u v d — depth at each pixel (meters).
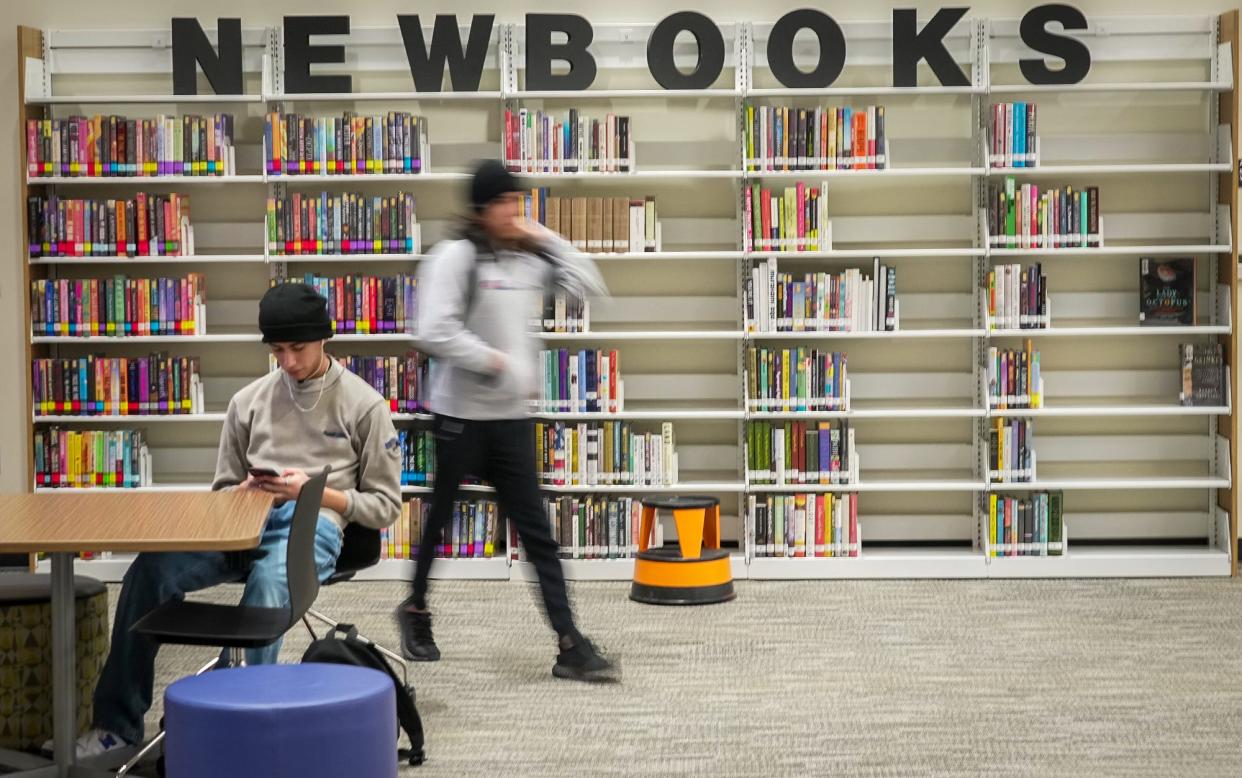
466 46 6.67
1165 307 6.64
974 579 6.52
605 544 6.57
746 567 6.55
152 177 6.63
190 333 6.68
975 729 4.21
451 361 4.77
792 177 6.79
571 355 6.57
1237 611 5.80
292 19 6.63
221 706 2.95
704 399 6.90
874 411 6.52
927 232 6.82
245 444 4.32
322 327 4.10
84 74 6.91
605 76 6.86
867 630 5.51
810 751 4.00
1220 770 3.81
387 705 3.13
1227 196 6.61
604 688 4.70
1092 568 6.53
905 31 6.52
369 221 6.60
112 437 6.69
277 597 3.80
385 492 4.21
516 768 3.87
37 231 6.67
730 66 6.75
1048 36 6.58
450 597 6.18
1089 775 3.78
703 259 6.85
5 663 3.85
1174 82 6.70
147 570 3.81
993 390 6.56
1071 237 6.54
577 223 6.59
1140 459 6.89
